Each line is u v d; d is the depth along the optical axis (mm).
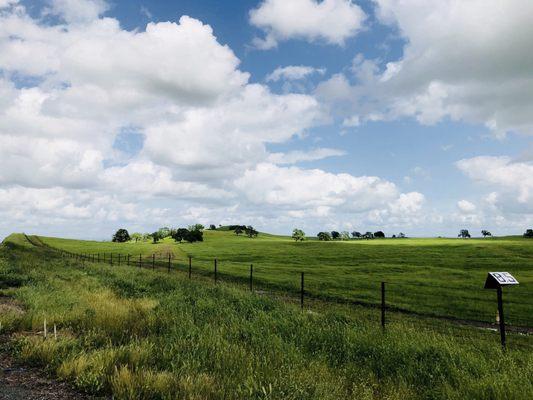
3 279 20219
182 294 18938
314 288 30859
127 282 23516
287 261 68250
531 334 16750
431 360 9016
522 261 60781
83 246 126375
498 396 6703
